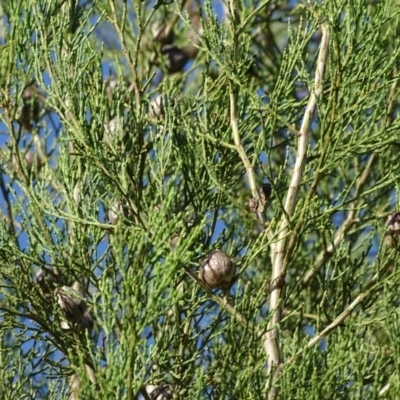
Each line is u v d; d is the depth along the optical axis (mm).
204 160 3865
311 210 3924
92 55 4121
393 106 4949
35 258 3961
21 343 4094
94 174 4113
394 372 3391
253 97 3924
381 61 3998
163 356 3830
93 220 3857
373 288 3711
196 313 4184
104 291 3234
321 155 3744
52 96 4016
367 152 3850
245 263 3684
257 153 3932
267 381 3465
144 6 6008
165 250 3510
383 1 3889
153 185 4137
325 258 4160
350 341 3357
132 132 4148
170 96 4262
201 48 4043
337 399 3479
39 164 5406
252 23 5902
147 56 6266
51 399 3996
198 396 3486
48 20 4309
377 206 5598
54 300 4012
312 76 4742
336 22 3756
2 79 4719
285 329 4848
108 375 3154
